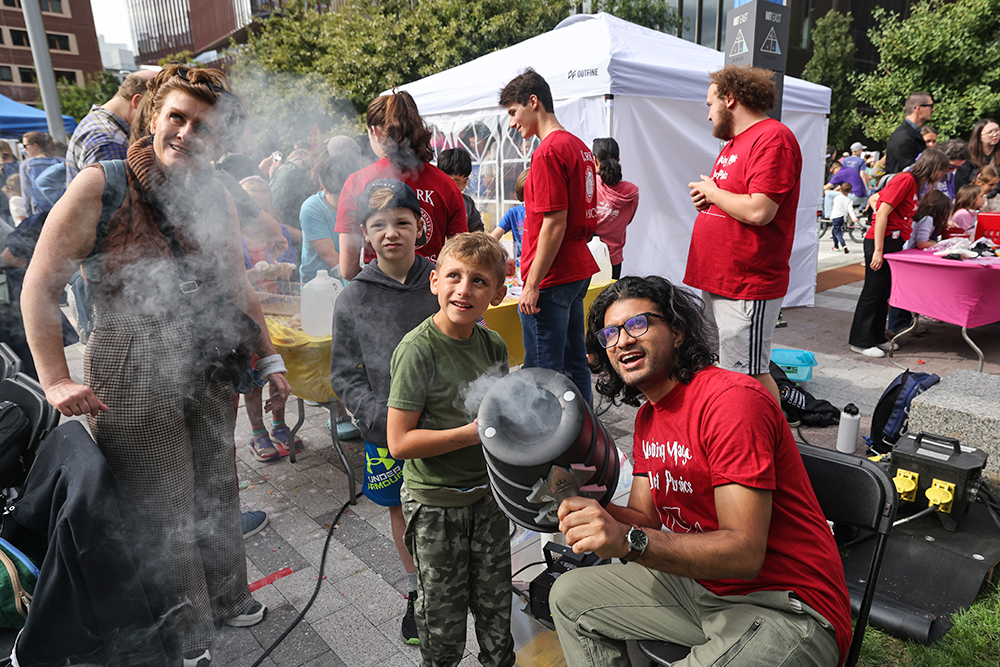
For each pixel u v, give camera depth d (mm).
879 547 1393
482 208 6148
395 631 1924
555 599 1502
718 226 2553
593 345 1401
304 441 3270
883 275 4445
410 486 1467
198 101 1452
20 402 1901
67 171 2104
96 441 1589
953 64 10133
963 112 10016
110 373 1521
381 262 1749
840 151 20375
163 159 1482
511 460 954
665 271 5418
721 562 1112
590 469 983
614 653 1447
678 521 1340
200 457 1775
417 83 6594
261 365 1854
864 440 3119
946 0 10352
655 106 4926
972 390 2807
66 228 1391
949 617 1854
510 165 5777
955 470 2137
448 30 10578
